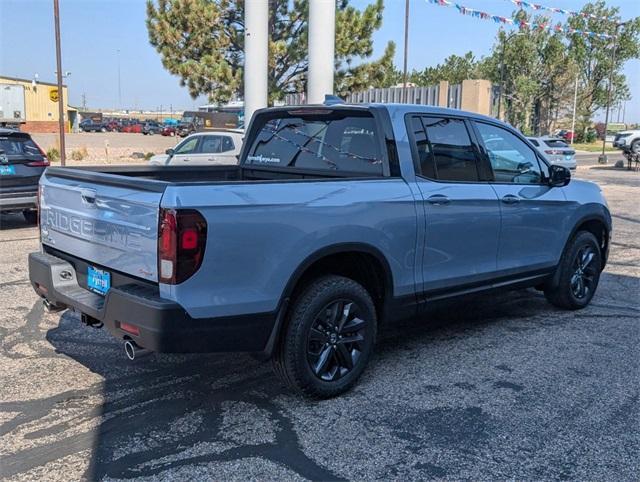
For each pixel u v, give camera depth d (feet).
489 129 17.48
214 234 11.31
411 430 12.23
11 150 32.86
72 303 13.04
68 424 12.32
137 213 11.59
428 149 15.58
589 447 11.66
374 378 14.85
